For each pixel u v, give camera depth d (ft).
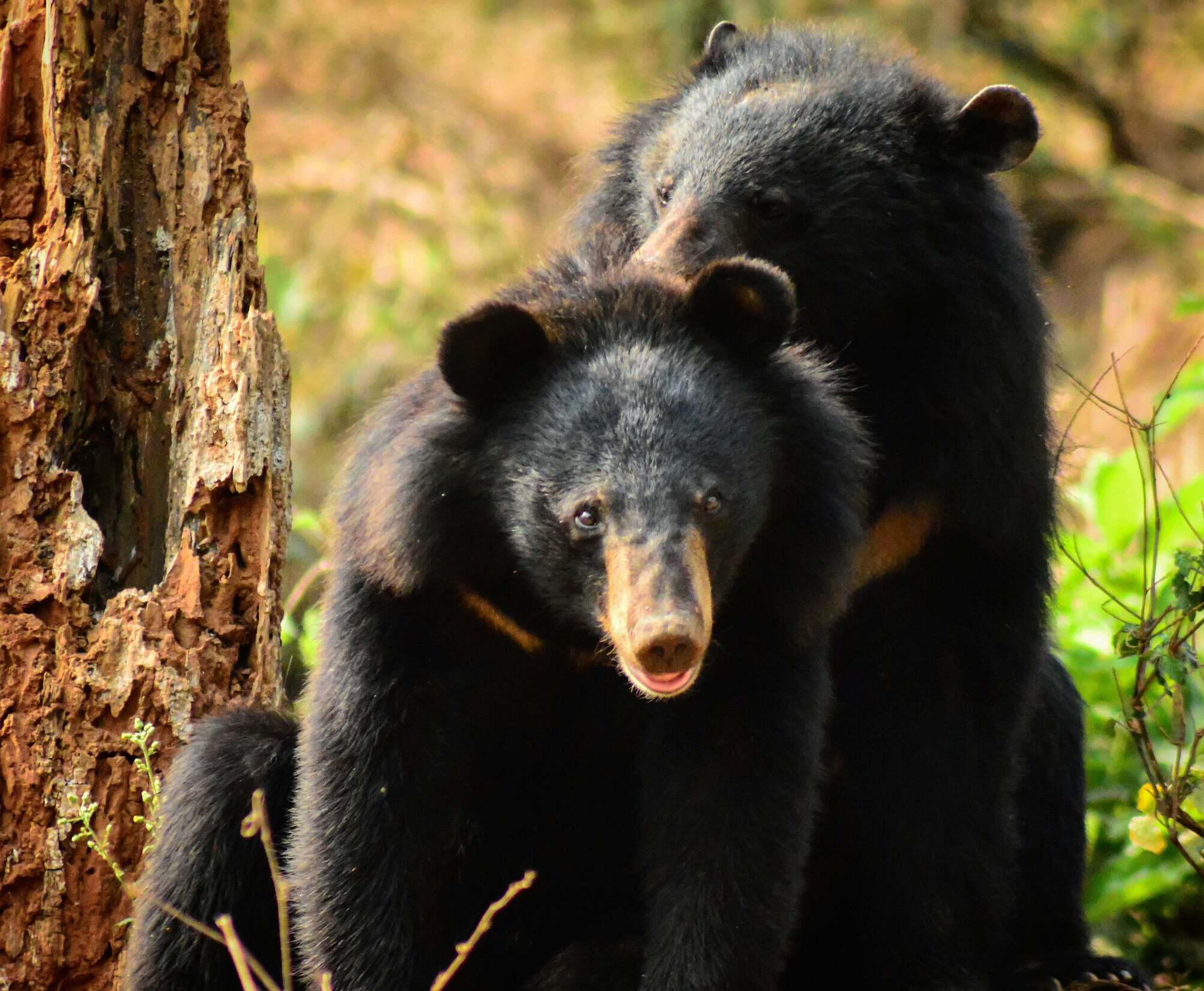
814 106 36.83
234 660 32.37
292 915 29.48
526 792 31.45
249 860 30.22
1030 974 35.96
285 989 24.98
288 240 85.40
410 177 90.53
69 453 32.35
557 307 29.07
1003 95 35.81
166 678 31.45
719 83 39.37
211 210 33.78
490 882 31.63
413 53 97.76
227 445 32.42
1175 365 82.43
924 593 34.42
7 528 31.45
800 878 29.01
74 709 31.04
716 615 28.73
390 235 85.35
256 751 30.22
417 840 28.94
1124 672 44.39
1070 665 44.96
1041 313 35.86
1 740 30.94
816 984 36.17
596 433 27.32
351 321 81.66
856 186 35.65
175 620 31.96
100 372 32.68
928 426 34.19
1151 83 99.40
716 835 28.40
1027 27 98.63
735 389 28.37
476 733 30.63
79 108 32.89
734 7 94.02
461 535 28.73
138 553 32.81
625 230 39.04
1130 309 85.92
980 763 34.22
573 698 30.73
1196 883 40.68
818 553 28.94
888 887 34.60
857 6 94.63
